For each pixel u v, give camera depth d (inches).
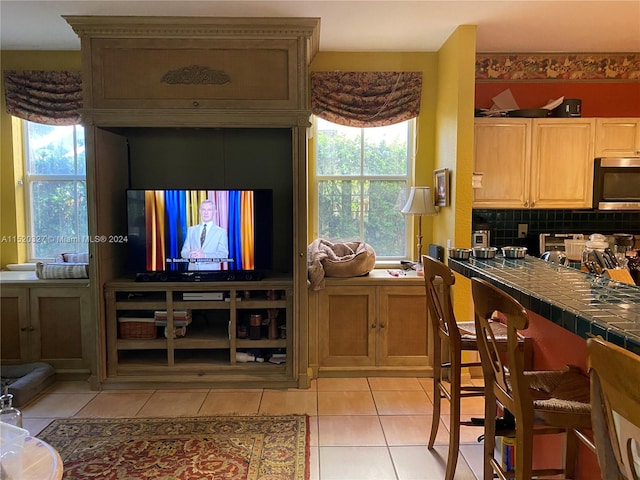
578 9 122.6
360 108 157.2
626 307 56.2
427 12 124.7
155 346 139.3
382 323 145.2
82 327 143.0
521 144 150.3
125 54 130.0
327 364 146.6
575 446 71.4
